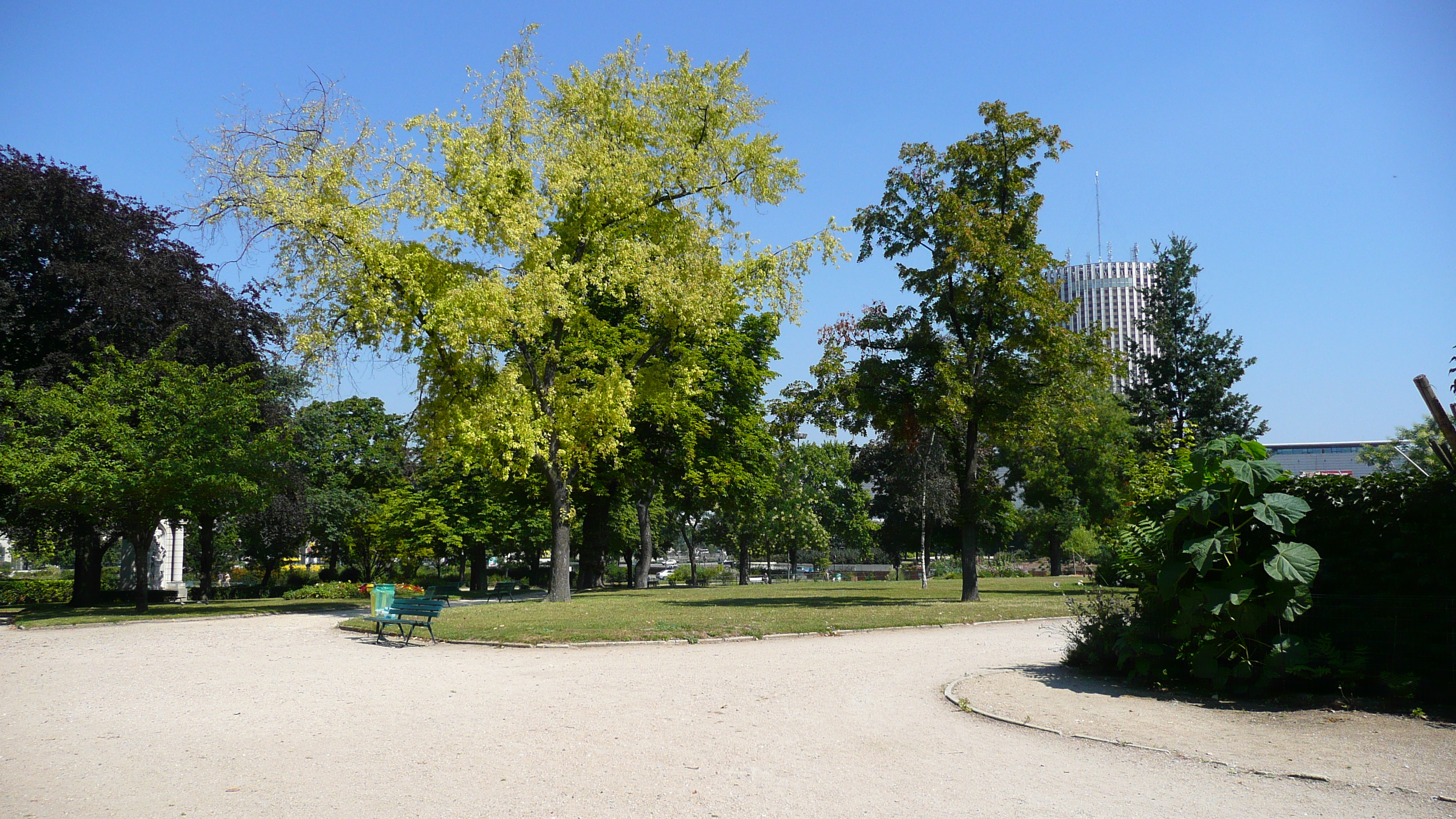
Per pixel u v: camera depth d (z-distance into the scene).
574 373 25.05
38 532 34.06
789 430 27.06
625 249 22.81
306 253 21.58
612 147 23.33
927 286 26.09
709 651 14.85
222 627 21.50
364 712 9.99
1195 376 50.97
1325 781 6.93
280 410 33.53
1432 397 10.16
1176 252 53.16
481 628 17.56
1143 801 6.53
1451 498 9.46
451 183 21.88
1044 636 16.89
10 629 22.02
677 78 24.50
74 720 9.79
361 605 31.25
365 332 21.77
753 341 42.47
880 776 7.22
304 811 6.41
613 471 36.78
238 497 26.34
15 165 29.84
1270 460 10.20
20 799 6.79
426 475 47.81
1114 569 12.17
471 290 20.09
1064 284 26.36
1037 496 54.69
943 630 18.11
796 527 66.81
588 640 15.71
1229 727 8.75
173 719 9.77
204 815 6.35
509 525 48.75
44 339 29.67
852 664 13.13
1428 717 8.88
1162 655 10.83
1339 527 10.30
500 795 6.75
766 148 24.67
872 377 25.50
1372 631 9.73
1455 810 6.21
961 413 24.48
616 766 7.53
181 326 27.69
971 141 26.41
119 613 26.33
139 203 33.25
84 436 24.88
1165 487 11.66
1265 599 9.91
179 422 25.31
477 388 22.22
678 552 121.19
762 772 7.34
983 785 6.95
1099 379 26.05
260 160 21.94
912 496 48.78
